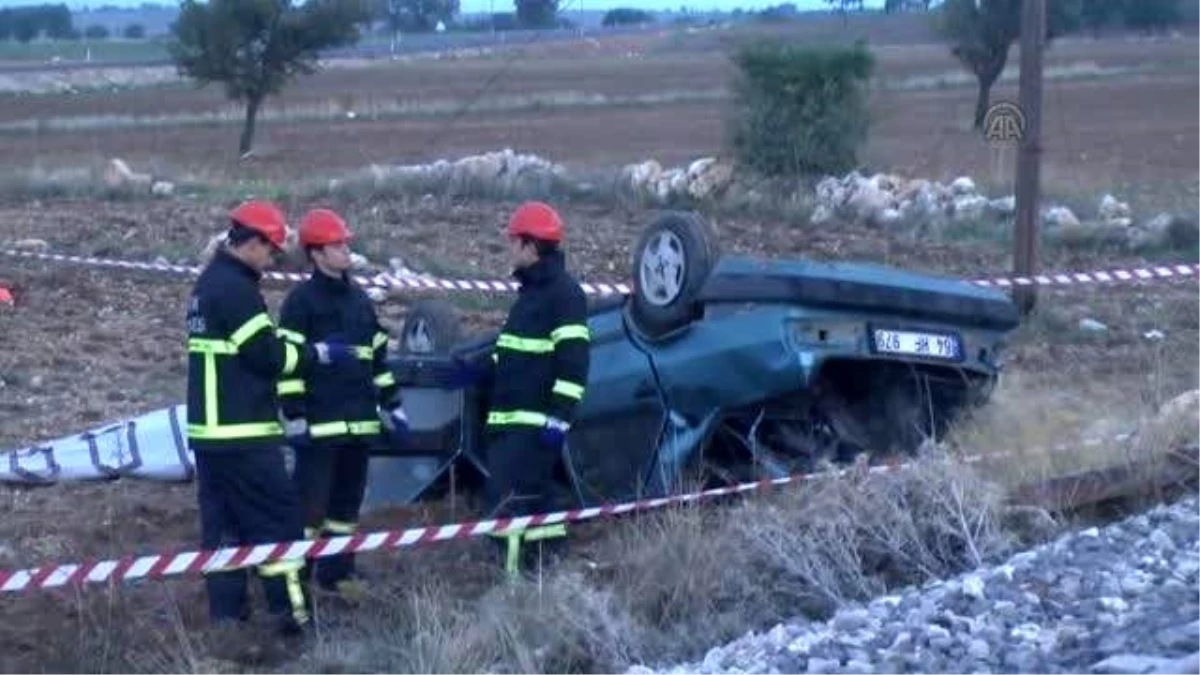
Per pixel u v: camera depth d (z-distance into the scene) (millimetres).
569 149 41844
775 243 21500
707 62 85375
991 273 18953
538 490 9094
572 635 7609
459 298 17797
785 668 6855
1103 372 13625
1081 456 9219
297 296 9023
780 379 9031
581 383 9039
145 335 16078
